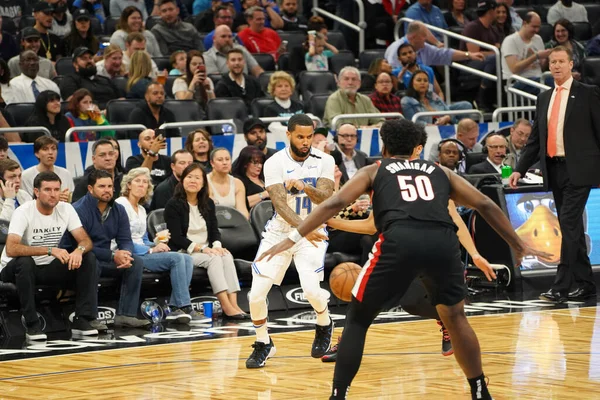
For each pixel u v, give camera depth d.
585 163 11.02
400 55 16.30
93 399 6.47
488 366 7.30
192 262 10.57
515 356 7.71
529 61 16.84
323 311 7.82
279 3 19.45
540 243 12.27
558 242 12.38
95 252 10.18
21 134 12.71
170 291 11.00
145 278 10.48
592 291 11.51
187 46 16.64
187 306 10.39
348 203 5.76
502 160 12.93
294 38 18.05
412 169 5.81
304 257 7.73
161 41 16.53
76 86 14.25
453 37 17.89
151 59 15.18
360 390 6.59
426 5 18.27
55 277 9.80
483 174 12.59
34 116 12.70
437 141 13.86
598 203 12.68
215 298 11.09
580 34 19.31
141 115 13.16
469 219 12.35
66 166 12.02
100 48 16.17
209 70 15.98
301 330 9.57
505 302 11.09
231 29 17.95
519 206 12.26
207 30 18.05
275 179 7.63
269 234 7.71
